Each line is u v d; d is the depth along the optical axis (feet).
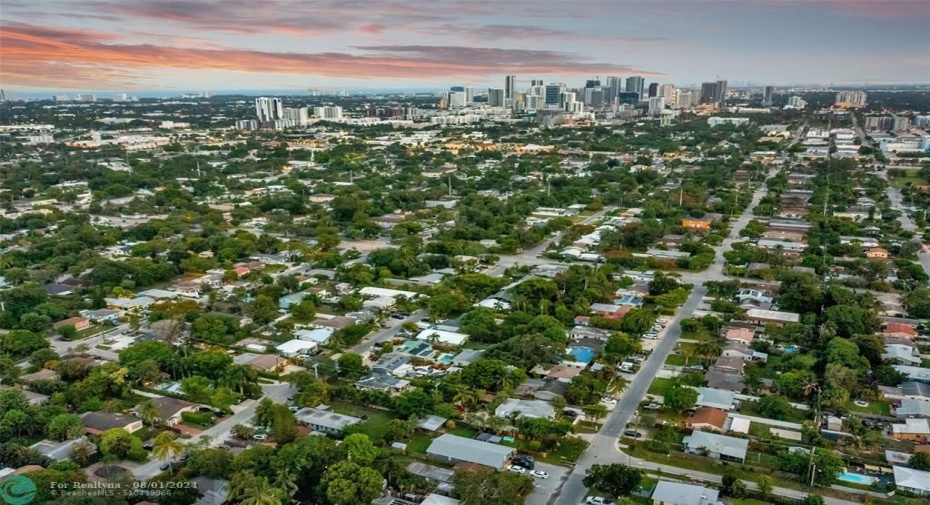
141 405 641.40
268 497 470.39
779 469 553.23
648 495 524.11
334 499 492.13
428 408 650.02
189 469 542.57
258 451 551.18
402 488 532.73
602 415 637.30
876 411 653.71
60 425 596.29
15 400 633.61
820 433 606.55
